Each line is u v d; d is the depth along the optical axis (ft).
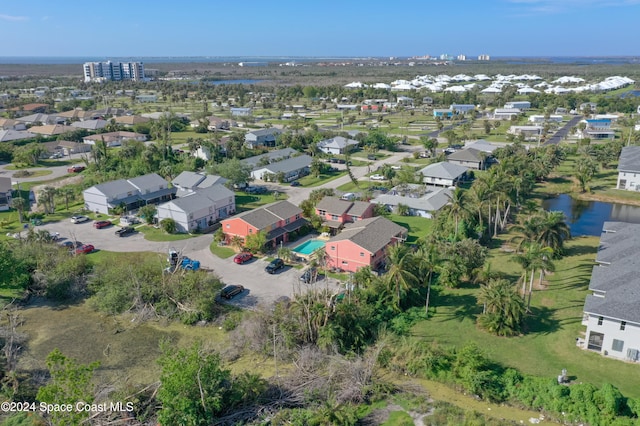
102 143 468.34
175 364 131.95
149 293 196.34
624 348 152.97
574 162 443.32
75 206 329.52
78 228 285.84
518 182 292.40
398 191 344.90
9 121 620.49
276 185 388.78
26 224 291.17
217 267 229.45
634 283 161.38
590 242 260.42
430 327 177.47
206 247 255.91
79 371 124.16
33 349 169.17
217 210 299.17
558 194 361.92
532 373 148.46
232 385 139.95
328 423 129.59
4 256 200.64
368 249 215.72
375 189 362.94
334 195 331.57
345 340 167.22
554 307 189.16
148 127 596.70
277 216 261.44
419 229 282.15
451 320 182.09
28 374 154.51
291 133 542.16
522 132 549.13
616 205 335.06
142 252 248.32
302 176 418.51
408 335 172.45
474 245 217.97
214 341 173.78
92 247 249.75
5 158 468.34
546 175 387.55
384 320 181.27
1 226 285.23
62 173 418.72
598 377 145.18
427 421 132.26
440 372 151.43
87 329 182.80
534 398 138.10
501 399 140.67
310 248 253.03
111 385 146.61
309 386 146.30
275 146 538.06
